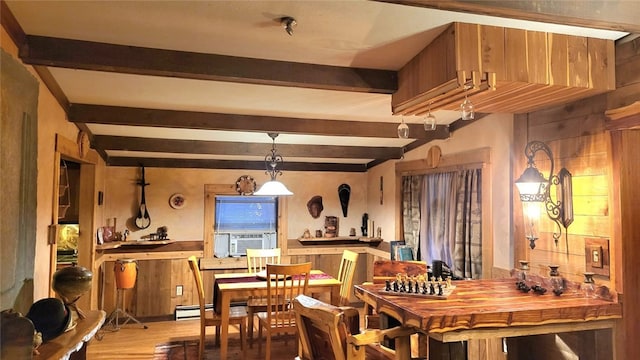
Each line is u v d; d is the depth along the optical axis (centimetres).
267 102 351
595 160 268
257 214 648
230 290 409
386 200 614
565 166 291
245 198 644
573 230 284
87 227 474
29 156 221
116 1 189
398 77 280
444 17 212
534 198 307
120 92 321
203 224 618
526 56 233
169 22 210
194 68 247
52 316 204
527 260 326
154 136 478
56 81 296
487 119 388
